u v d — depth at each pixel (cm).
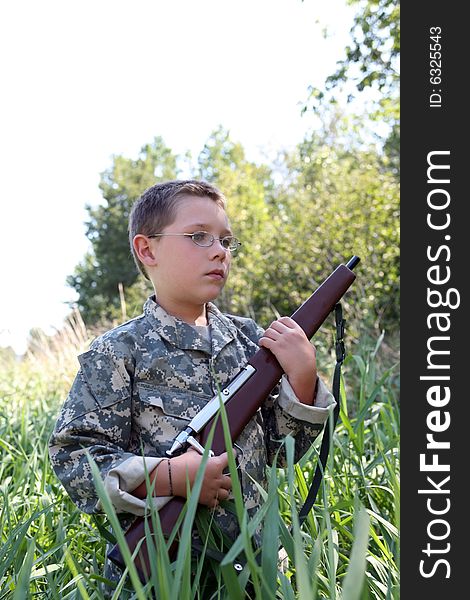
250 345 206
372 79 902
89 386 181
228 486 172
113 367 182
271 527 137
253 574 128
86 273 3158
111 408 180
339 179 1174
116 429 181
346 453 290
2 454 362
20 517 267
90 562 213
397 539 196
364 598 148
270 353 188
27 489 300
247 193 1575
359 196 1077
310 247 1086
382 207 1014
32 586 205
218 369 189
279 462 199
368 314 706
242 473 181
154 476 168
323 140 1395
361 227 1025
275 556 134
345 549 221
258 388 184
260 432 192
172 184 199
